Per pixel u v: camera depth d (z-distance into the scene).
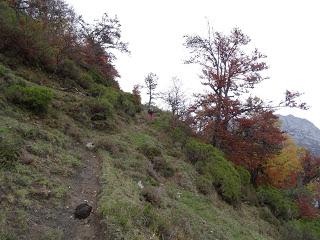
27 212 7.46
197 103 21.58
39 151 10.18
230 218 13.62
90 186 9.67
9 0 19.95
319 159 36.19
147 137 17.11
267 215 17.64
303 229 17.34
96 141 13.23
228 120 21.72
